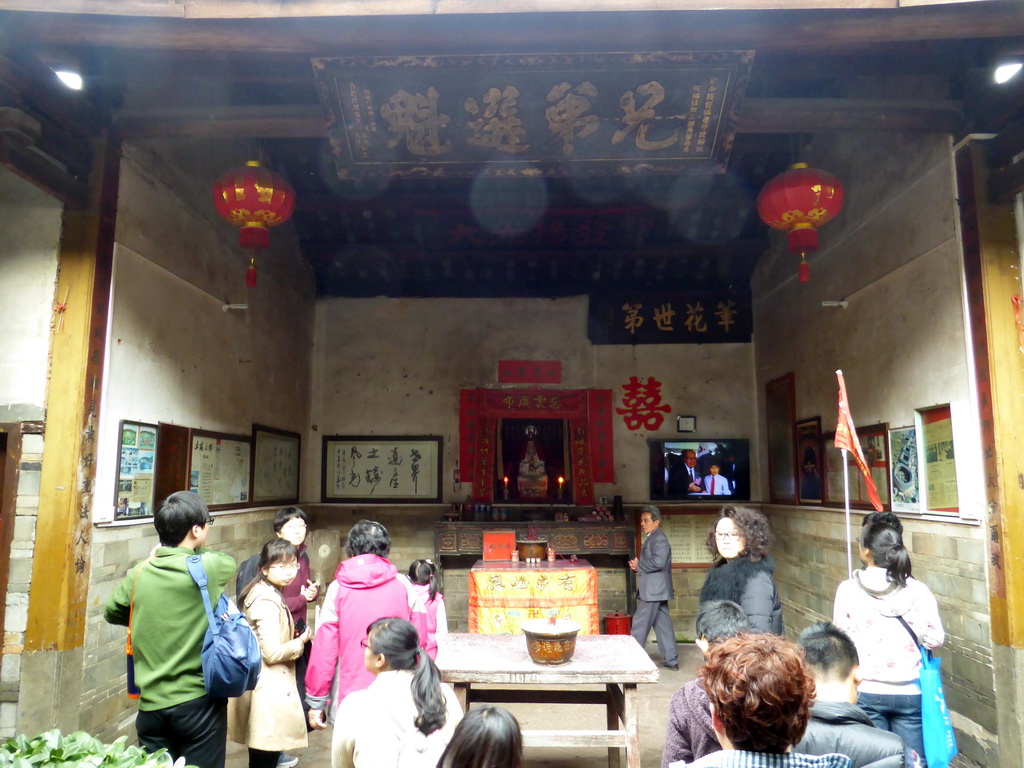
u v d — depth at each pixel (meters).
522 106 4.16
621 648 3.45
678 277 8.44
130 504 4.48
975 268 4.11
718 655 1.54
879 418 5.29
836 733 1.72
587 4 3.40
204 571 2.68
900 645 2.89
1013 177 3.89
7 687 3.80
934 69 4.43
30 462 3.97
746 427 8.27
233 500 6.13
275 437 7.19
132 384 4.56
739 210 7.73
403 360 8.44
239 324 6.34
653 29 3.64
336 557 7.84
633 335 8.38
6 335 4.12
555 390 8.35
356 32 3.63
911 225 4.86
